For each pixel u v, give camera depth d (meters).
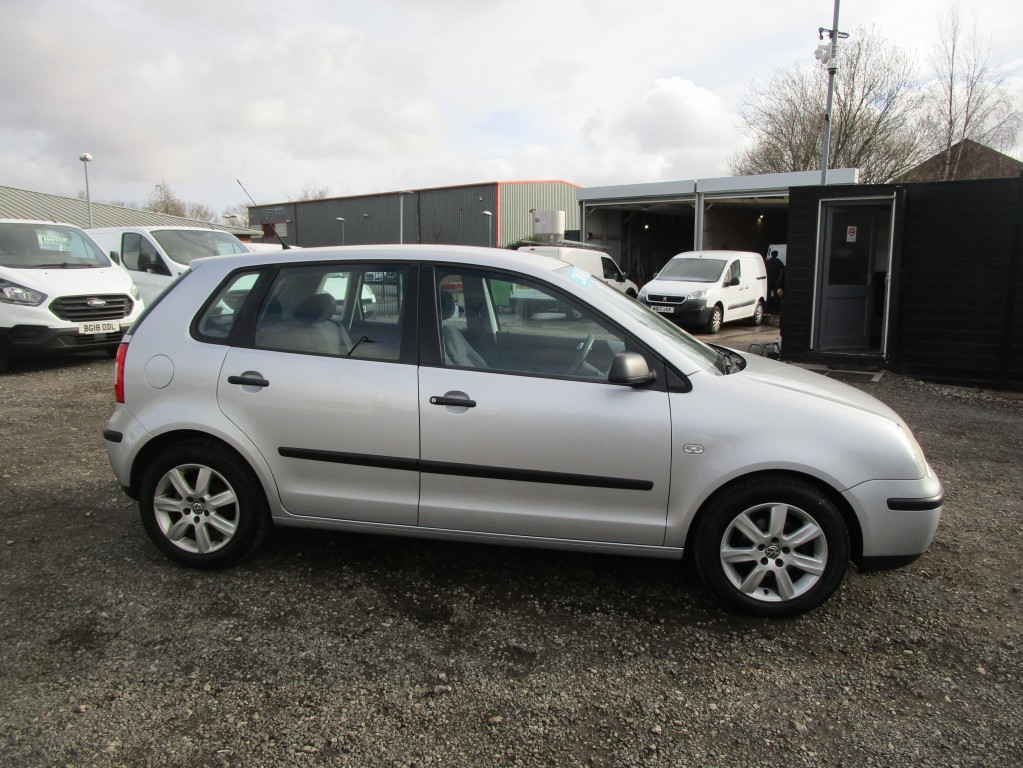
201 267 3.78
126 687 2.73
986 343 9.27
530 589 3.57
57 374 9.39
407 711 2.62
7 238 9.58
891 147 31.66
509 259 3.53
